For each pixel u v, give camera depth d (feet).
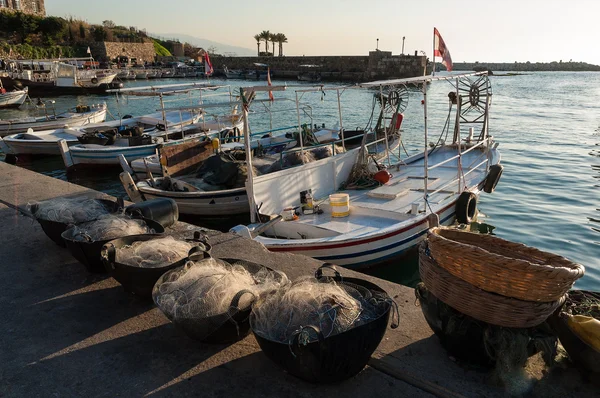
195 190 34.78
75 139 59.21
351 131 54.90
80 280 13.43
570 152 61.00
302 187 29.55
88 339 10.55
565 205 39.19
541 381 8.74
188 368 9.45
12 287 13.05
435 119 92.02
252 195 26.11
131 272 10.98
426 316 9.68
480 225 34.42
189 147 39.32
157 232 14.19
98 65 218.59
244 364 9.53
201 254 11.55
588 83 258.78
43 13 312.29
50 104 118.32
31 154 59.00
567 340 8.62
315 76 237.66
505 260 7.92
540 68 561.84
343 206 26.81
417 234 25.68
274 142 49.93
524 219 35.70
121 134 58.34
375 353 9.81
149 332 10.78
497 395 8.52
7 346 10.32
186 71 244.01
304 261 14.44
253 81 222.07
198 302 9.26
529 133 76.59
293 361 8.08
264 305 8.96
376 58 228.63
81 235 13.21
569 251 29.68
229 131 56.44
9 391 8.87
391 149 45.39
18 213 19.39
